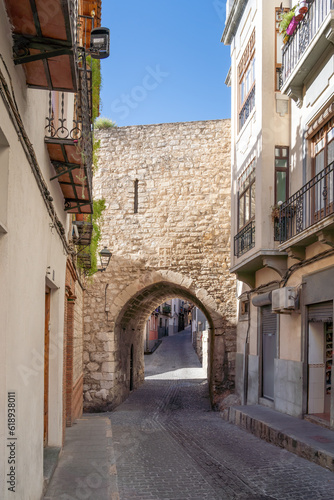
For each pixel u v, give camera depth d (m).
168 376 29.12
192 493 5.48
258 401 13.17
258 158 11.55
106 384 17.31
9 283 3.33
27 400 4.08
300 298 10.27
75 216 10.61
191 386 23.80
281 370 11.20
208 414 15.41
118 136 19.00
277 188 11.19
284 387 10.98
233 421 12.05
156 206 18.39
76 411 12.35
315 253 9.56
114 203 18.61
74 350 11.54
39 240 4.81
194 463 7.09
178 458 7.48
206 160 18.30
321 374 10.02
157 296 22.55
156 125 18.80
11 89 3.36
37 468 4.70
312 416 9.53
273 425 9.06
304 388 9.94
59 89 4.22
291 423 9.29
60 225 6.50
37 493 4.67
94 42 7.66
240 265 12.97
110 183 18.78
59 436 7.29
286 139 11.35
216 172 18.17
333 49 8.65
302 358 10.05
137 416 14.98
